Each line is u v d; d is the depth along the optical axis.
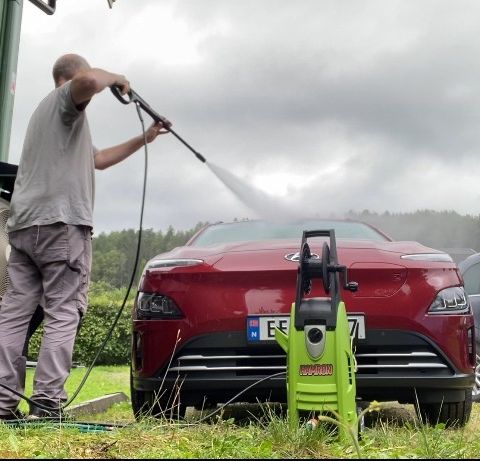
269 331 3.70
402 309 3.71
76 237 3.76
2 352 3.69
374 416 5.02
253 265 3.81
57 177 3.74
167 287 3.84
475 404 6.30
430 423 4.12
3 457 2.51
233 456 2.54
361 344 3.70
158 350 3.79
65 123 3.76
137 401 4.05
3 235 4.02
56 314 3.72
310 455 2.59
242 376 3.71
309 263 2.96
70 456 2.53
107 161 4.45
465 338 3.78
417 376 3.66
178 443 2.76
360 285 3.74
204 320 3.75
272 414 3.40
